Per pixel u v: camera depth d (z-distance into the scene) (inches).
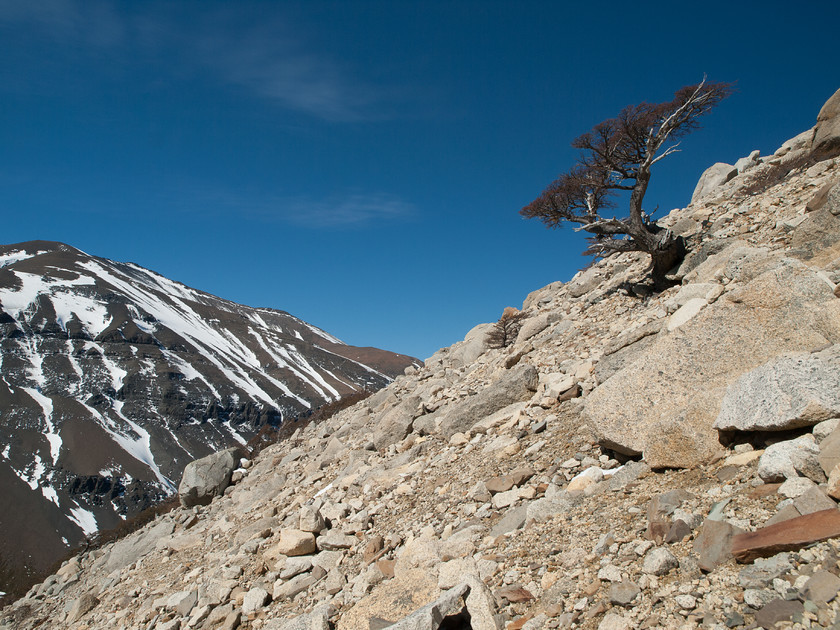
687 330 311.7
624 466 302.7
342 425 961.5
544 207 801.6
